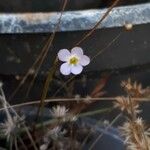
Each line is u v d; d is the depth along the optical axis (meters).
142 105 0.31
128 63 0.29
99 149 0.27
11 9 0.35
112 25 0.27
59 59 0.24
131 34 0.28
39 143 0.27
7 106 0.27
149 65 0.30
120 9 0.27
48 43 0.26
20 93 0.30
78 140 0.27
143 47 0.29
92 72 0.29
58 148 0.26
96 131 0.27
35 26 0.26
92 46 0.28
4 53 0.28
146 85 0.31
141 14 0.27
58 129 0.25
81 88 0.30
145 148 0.23
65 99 0.26
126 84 0.25
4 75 0.29
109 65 0.29
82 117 0.28
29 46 0.27
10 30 0.26
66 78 0.29
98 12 0.27
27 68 0.29
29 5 0.34
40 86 0.30
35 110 0.28
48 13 0.27
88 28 0.26
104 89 0.30
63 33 0.27
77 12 0.27
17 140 0.27
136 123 0.24
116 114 0.31
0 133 0.26
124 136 0.26
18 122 0.26
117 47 0.28
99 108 0.31
